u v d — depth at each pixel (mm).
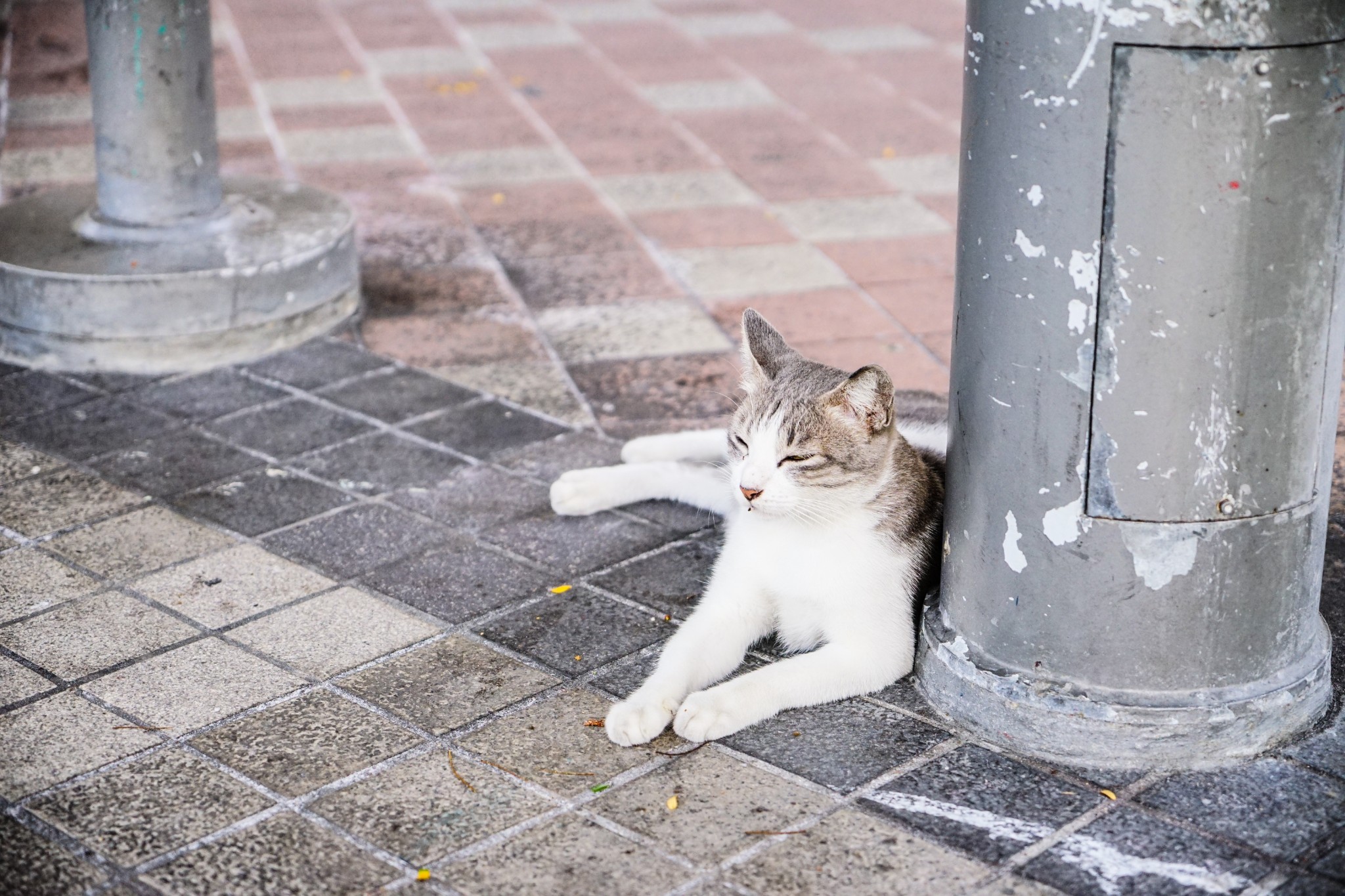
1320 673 3295
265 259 5418
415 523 4352
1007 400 3057
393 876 2850
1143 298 2820
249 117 8516
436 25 10703
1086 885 2814
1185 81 2676
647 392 5266
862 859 2893
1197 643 3092
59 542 4203
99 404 5109
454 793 3111
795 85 9172
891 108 8695
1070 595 3104
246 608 3869
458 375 5391
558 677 3568
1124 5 2658
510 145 8078
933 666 3445
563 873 2854
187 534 4262
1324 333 2945
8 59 9531
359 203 7180
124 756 3232
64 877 2838
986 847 2930
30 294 5277
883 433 3457
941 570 3535
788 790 3127
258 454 4770
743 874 2850
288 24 10711
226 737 3309
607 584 4020
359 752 3260
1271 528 3037
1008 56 2840
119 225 5574
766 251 6582
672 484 4430
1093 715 3145
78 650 3660
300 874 2854
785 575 3564
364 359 5512
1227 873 2842
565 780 3156
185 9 5355
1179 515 2971
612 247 6645
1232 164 2723
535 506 4465
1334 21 2701
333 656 3652
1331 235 2865
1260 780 3123
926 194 7285
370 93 9047
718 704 3295
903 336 5664
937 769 3197
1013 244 2943
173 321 5312
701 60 9750
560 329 5797
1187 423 2898
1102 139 2752
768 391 3590
